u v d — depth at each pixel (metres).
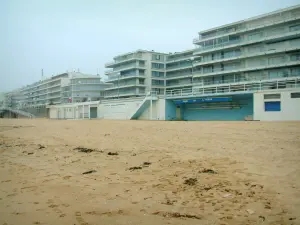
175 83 79.69
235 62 56.03
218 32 60.16
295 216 4.73
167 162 10.14
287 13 49.28
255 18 52.72
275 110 36.66
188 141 16.30
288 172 7.91
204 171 8.47
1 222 4.69
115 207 5.45
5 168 9.67
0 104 169.38
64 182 7.54
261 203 5.48
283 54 48.91
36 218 4.88
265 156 10.68
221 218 4.79
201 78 62.03
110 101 66.06
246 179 7.36
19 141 18.61
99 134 22.11
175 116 55.34
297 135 17.30
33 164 10.34
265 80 47.94
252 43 52.28
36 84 139.88
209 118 52.38
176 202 5.73
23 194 6.44
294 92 34.62
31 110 129.38
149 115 55.88
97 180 7.72
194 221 4.68
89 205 5.59
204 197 6.02
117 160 10.81
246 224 4.50
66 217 4.91
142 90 78.75
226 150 12.56
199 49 62.59
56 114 95.56
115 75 85.62
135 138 18.59
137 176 8.12
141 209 5.31
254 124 26.98
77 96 101.00
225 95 44.97
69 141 17.73
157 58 81.69
